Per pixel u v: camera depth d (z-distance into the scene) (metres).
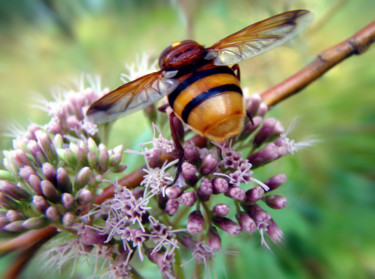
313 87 0.11
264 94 0.07
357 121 0.11
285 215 0.09
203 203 0.06
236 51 0.06
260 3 0.11
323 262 0.09
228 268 0.08
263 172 0.09
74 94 0.07
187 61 0.05
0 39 0.17
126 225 0.06
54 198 0.05
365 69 0.12
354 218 0.10
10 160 0.06
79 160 0.06
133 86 0.05
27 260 0.05
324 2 0.12
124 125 0.09
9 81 0.16
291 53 0.11
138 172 0.06
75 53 0.16
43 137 0.06
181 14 0.10
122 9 0.16
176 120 0.06
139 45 0.15
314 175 0.10
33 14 0.18
